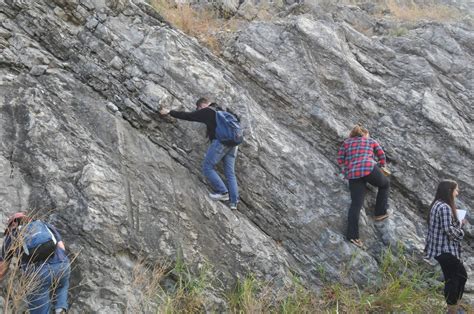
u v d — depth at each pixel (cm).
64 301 509
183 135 701
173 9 916
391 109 818
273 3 986
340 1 1027
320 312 607
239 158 709
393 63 877
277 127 764
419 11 1093
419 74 859
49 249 497
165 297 567
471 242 750
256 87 804
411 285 636
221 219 652
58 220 569
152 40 746
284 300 613
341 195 722
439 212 600
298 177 725
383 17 1026
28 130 613
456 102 847
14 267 493
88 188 589
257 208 695
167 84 720
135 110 695
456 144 790
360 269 669
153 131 696
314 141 773
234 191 663
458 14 1088
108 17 751
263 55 831
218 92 739
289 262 666
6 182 577
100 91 703
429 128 801
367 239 701
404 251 689
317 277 666
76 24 744
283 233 691
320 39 845
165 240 606
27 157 598
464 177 775
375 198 734
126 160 644
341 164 709
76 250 554
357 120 802
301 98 794
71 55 718
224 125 645
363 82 833
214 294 598
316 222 698
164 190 643
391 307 618
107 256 566
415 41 911
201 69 748
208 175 655
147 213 615
